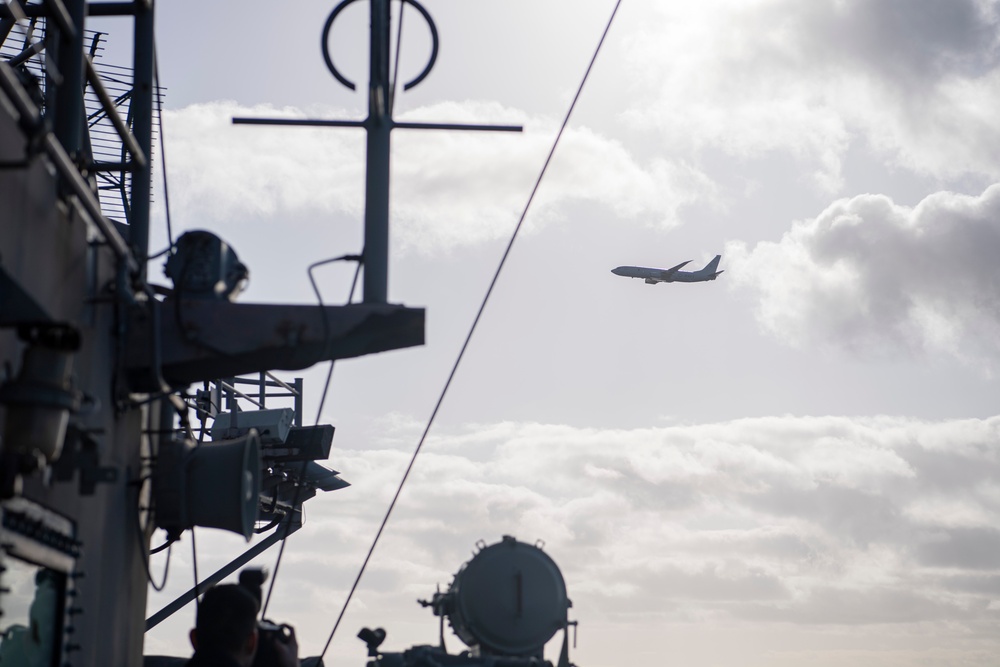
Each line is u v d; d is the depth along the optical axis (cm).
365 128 972
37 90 858
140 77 1102
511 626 934
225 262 945
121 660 938
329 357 930
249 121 959
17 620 673
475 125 981
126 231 1404
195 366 916
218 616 754
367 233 951
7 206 624
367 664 961
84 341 793
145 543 985
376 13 993
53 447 606
